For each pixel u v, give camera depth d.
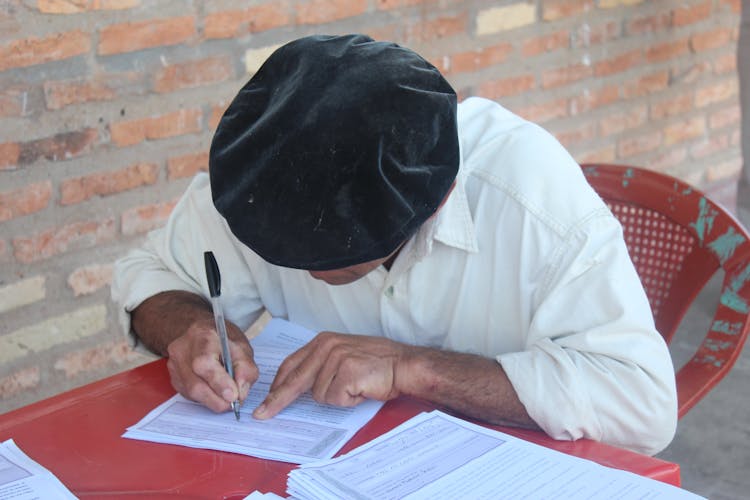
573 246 1.29
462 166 1.37
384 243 1.17
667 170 3.89
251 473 1.12
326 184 1.12
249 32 2.53
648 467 1.12
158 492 1.09
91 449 1.20
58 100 2.25
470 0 2.97
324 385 1.26
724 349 1.53
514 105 3.23
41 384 2.42
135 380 1.40
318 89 1.14
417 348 1.30
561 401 1.21
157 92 2.41
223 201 1.18
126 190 2.43
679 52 3.74
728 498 2.34
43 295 2.36
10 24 2.14
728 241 1.64
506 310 1.38
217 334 1.37
